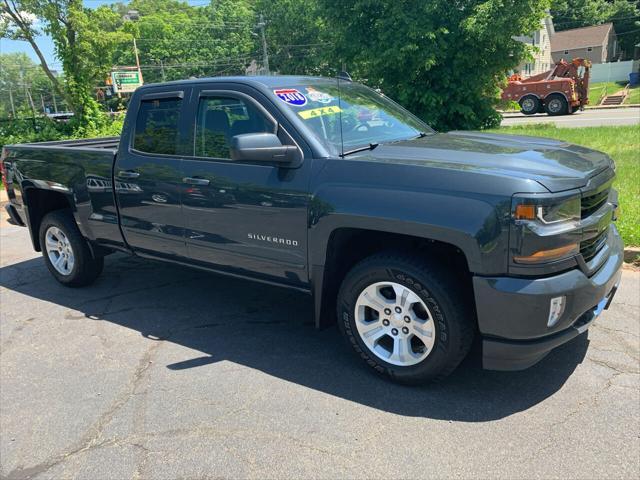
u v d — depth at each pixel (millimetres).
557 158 3242
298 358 3830
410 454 2756
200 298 5059
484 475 2584
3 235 8125
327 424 3039
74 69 17469
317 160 3422
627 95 38031
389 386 3412
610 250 3393
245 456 2801
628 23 69688
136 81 33312
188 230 4152
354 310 3443
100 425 3145
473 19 16672
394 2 17391
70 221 5219
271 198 3572
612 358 3600
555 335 2955
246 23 68688
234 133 3824
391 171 3133
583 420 2967
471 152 3357
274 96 3688
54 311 4926
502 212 2779
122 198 4555
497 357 2998
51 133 16328
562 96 26844
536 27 17234
